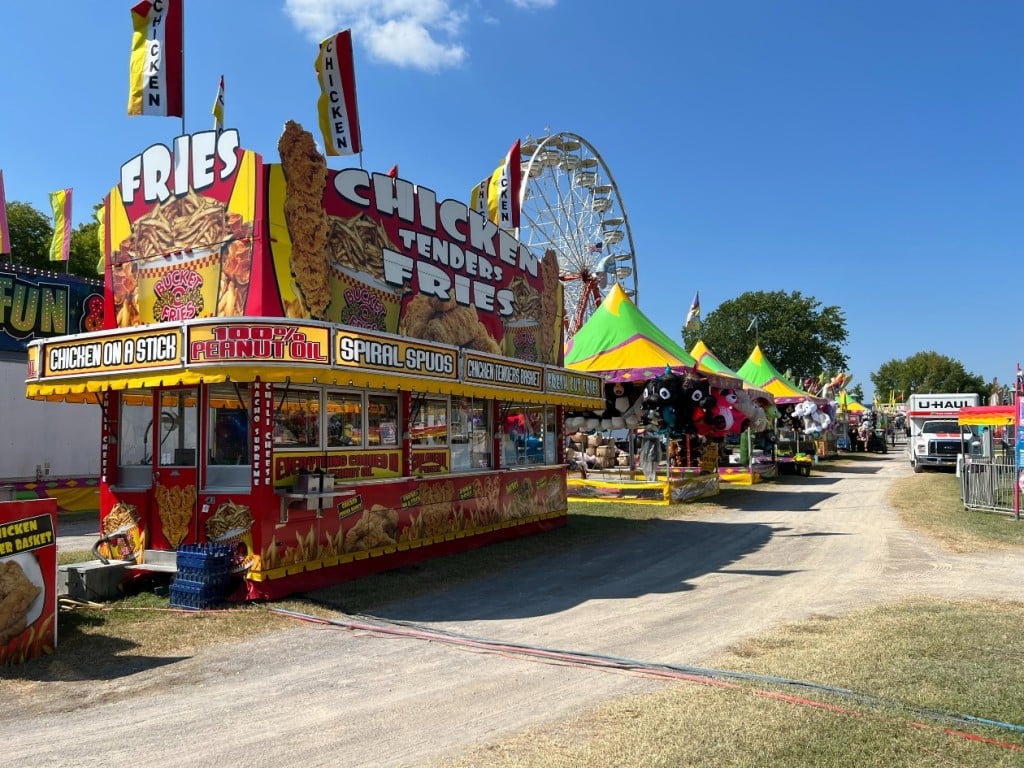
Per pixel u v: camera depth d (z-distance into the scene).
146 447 9.77
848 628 7.25
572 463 25.56
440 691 5.73
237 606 8.40
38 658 6.60
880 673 5.75
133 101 9.74
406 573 10.43
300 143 9.27
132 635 7.32
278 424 8.95
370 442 10.46
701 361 25.77
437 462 11.89
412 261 11.30
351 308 9.96
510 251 14.46
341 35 10.53
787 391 37.09
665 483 20.06
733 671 5.98
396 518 10.77
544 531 14.96
